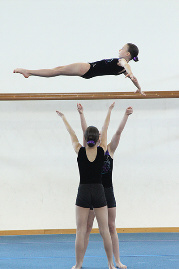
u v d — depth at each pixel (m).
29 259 11.06
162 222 16.02
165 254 11.61
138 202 16.09
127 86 16.33
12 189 15.98
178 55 16.39
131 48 9.70
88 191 8.80
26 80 16.23
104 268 9.95
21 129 16.14
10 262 10.66
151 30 16.44
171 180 16.19
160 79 16.33
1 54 16.23
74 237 14.98
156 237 14.69
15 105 16.19
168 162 16.23
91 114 16.28
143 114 16.27
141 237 14.71
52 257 11.33
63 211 16.00
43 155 16.12
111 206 9.72
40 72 8.91
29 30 16.33
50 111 16.22
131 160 16.22
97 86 16.33
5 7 16.34
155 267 9.95
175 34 16.44
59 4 16.44
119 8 16.47
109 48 16.38
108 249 9.07
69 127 9.56
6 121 16.12
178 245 13.05
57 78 16.31
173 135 16.27
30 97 14.99
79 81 16.34
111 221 9.84
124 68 9.27
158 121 16.27
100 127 16.22
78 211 8.89
